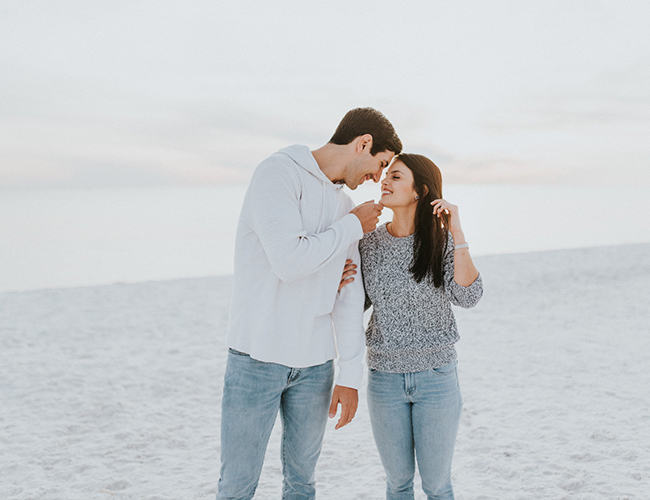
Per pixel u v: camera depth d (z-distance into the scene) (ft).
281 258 6.48
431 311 7.32
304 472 7.69
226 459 7.10
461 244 7.14
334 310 7.73
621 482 10.32
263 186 6.70
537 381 17.60
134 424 14.60
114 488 10.94
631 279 39.17
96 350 23.08
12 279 64.59
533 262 51.03
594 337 23.40
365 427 14.51
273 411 7.11
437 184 7.39
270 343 6.87
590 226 133.69
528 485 10.42
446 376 7.22
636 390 16.19
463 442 12.96
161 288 41.50
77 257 87.35
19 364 20.67
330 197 7.29
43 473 11.62
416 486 10.65
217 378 19.07
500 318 28.45
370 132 7.19
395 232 7.70
